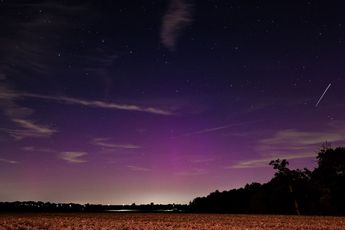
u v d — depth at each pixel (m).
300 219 48.62
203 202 103.75
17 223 34.56
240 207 97.75
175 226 35.06
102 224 35.72
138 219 47.72
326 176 64.88
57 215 58.22
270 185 82.00
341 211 67.06
